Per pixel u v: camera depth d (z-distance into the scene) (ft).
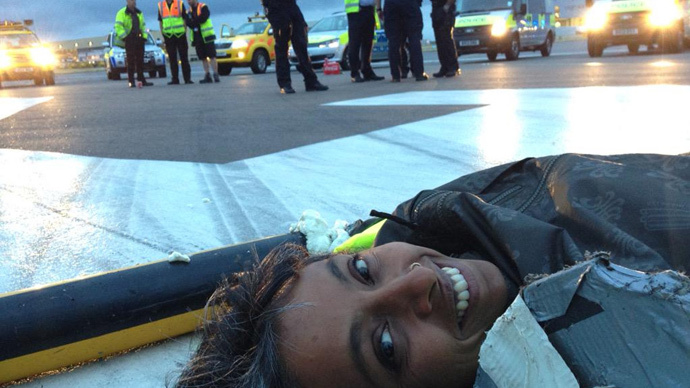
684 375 4.07
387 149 15.58
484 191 7.11
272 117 22.56
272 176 13.48
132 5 47.55
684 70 31.78
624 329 4.33
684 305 4.24
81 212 11.40
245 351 5.10
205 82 51.01
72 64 143.43
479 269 5.52
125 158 16.11
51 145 18.70
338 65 53.21
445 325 5.07
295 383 4.75
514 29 56.95
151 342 7.04
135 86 49.39
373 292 4.93
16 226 10.73
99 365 6.79
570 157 6.68
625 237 5.56
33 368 6.53
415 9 35.55
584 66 39.93
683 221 5.61
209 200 11.83
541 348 4.50
